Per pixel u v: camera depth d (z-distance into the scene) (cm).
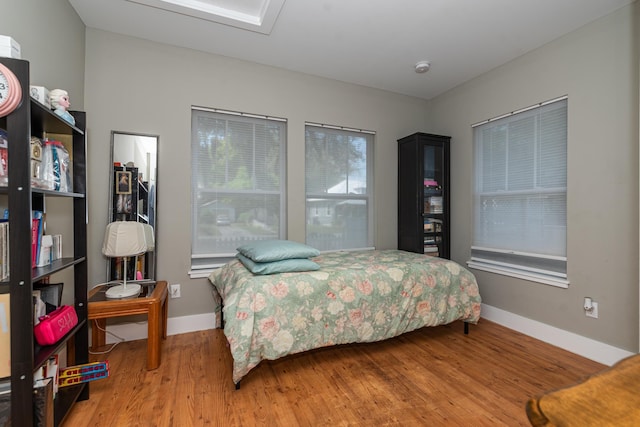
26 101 111
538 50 254
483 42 248
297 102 301
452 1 200
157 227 249
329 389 176
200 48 260
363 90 333
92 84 230
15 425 111
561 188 240
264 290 183
